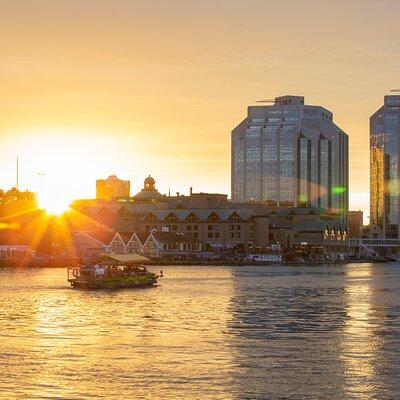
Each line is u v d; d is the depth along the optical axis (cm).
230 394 8356
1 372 9181
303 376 9100
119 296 18575
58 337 11631
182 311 15312
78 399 8156
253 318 14225
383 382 8844
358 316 14700
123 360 9888
